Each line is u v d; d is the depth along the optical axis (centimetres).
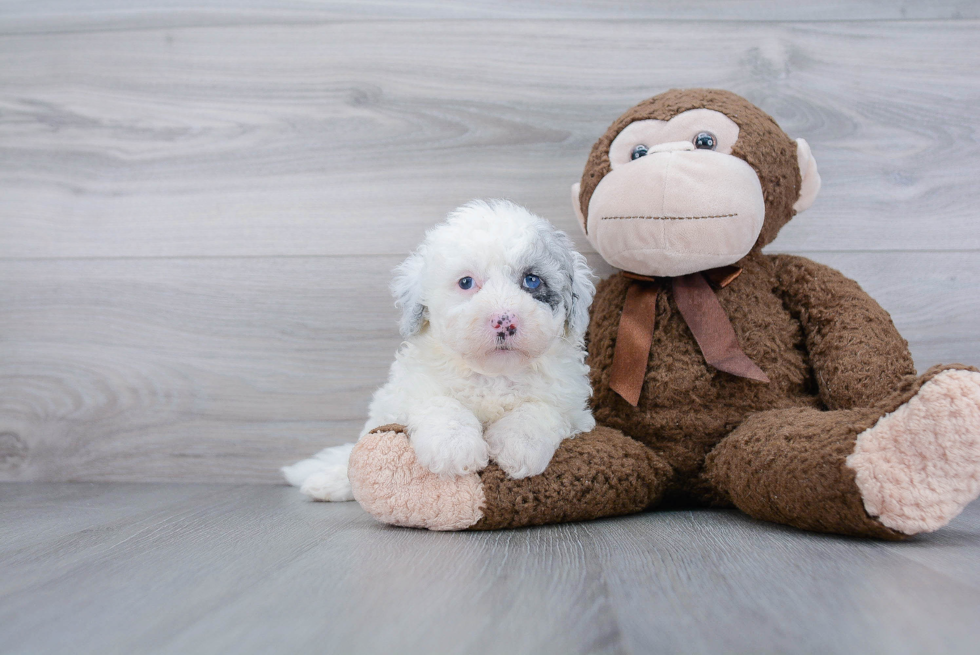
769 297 137
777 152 132
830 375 125
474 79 168
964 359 157
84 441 172
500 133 168
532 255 112
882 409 102
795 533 106
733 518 120
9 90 177
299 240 171
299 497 149
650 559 90
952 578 80
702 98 135
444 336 111
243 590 79
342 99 171
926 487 96
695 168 123
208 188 173
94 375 172
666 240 123
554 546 98
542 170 167
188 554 97
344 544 101
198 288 172
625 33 166
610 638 63
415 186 169
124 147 175
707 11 164
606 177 132
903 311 159
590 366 138
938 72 160
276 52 172
